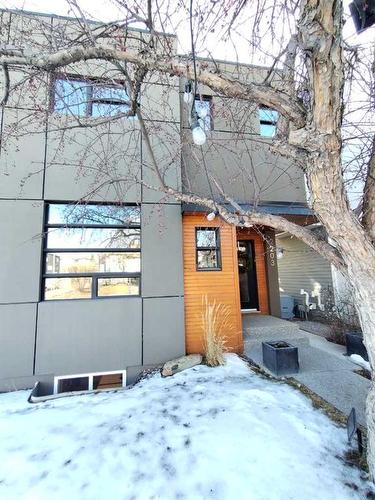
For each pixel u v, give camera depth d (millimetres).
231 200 3006
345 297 7020
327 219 2006
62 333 4461
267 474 2107
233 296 5305
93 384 4586
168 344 4836
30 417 3109
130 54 2104
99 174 4418
